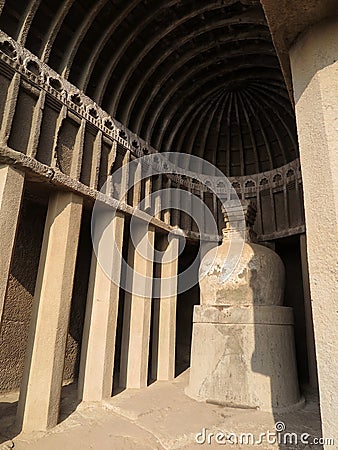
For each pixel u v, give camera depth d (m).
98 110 6.45
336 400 1.48
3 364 6.23
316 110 1.83
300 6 1.84
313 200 1.76
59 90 5.63
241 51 7.52
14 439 4.33
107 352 6.00
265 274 6.03
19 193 4.71
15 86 4.79
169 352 7.67
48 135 5.35
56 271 5.27
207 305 6.27
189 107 8.79
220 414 5.05
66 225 5.50
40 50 5.43
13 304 6.54
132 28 6.46
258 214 9.51
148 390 6.47
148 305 7.19
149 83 7.63
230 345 5.73
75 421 4.95
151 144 8.24
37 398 4.74
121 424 4.82
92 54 6.20
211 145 10.07
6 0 4.90
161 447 4.11
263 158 9.90
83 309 8.12
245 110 9.39
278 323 5.76
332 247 1.60
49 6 5.42
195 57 7.74
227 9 6.64
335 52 1.84
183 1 6.32
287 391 5.45
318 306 1.63
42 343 4.95
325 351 1.56
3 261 4.36
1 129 4.57
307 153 1.85
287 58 2.22
